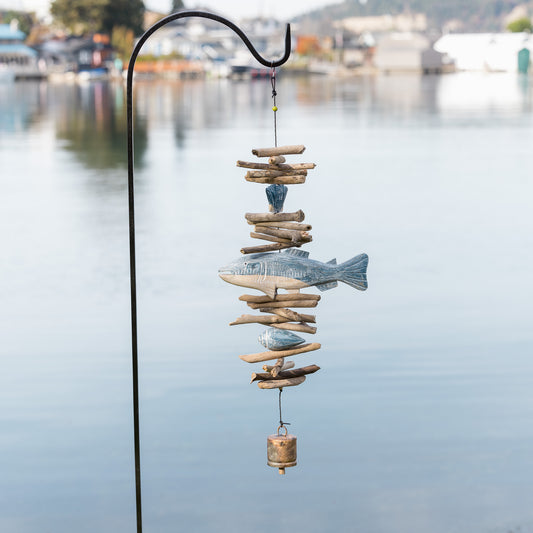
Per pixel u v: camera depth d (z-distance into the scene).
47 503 8.55
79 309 15.01
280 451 5.20
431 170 32.84
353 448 9.53
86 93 98.44
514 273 17.33
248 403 10.61
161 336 13.27
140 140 46.03
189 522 8.28
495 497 8.59
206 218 23.73
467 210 24.55
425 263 18.22
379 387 11.08
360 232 21.58
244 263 4.97
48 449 9.50
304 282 4.95
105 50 140.12
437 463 9.18
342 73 156.00
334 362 12.01
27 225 22.95
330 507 8.49
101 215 24.30
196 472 9.05
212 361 12.05
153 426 9.98
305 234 5.03
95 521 8.28
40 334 13.51
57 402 10.68
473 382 11.22
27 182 30.97
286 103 76.19
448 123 53.34
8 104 77.81
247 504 8.50
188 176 32.09
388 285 16.33
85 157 38.66
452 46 158.25
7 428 9.95
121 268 18.12
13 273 17.75
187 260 18.77
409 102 75.38
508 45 153.12
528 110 63.81
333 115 61.25
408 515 8.30
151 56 144.12
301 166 5.00
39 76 135.75
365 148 40.53
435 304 14.97
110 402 10.70
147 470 9.05
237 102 78.38
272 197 5.00
